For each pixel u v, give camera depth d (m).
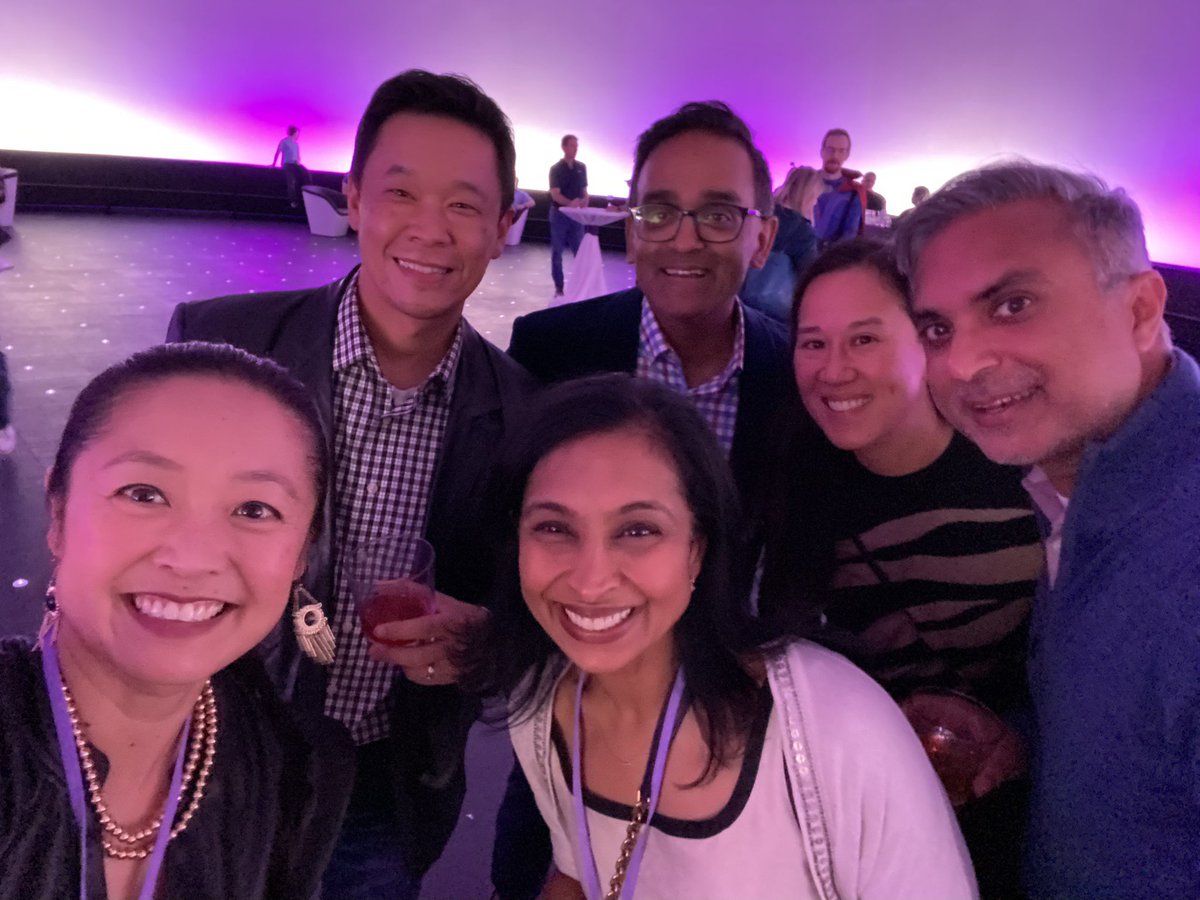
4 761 0.73
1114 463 0.95
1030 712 1.39
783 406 1.64
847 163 16.58
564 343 2.03
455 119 1.47
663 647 1.08
